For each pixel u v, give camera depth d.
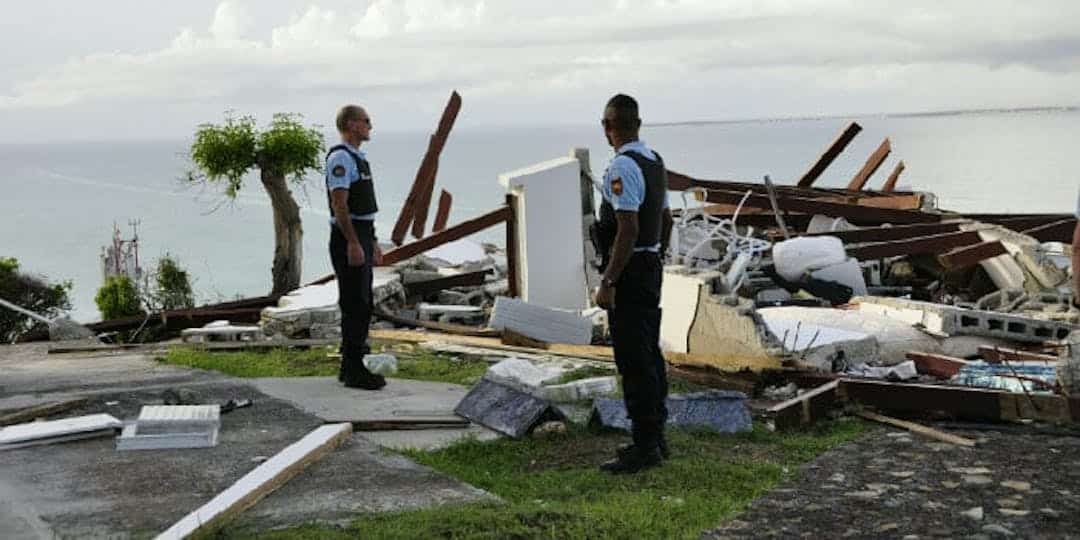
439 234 18.25
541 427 7.86
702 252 17.84
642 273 6.79
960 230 18.56
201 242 114.19
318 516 5.75
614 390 9.05
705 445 7.70
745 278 16.41
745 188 23.88
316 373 10.52
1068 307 14.37
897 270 19.38
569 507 6.00
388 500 6.04
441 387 9.56
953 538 5.54
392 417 8.24
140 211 167.50
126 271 38.94
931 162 181.88
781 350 10.70
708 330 11.52
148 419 7.41
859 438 7.98
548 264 16.73
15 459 7.02
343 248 9.26
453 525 5.48
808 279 16.41
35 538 5.46
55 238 134.25
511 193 16.98
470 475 6.89
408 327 15.10
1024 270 17.03
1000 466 6.97
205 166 22.64
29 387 9.77
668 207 7.12
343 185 9.04
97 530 5.56
